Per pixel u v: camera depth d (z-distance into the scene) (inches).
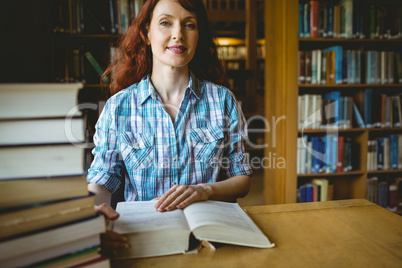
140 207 33.7
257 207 39.2
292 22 97.3
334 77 100.7
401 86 107.2
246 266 25.4
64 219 20.4
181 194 34.9
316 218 35.4
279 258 26.6
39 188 19.5
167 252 27.5
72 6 92.7
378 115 104.3
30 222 19.0
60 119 19.3
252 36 217.0
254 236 28.6
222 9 227.1
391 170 106.7
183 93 48.9
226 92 51.6
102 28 96.9
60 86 18.9
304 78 100.1
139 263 26.2
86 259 21.6
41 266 19.5
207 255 27.3
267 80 114.0
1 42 69.4
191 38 44.6
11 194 18.6
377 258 26.4
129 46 52.1
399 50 108.3
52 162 19.5
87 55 95.4
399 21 103.1
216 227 27.8
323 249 28.1
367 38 101.9
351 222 34.2
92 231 21.3
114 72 56.7
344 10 99.3
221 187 41.5
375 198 107.7
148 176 47.3
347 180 113.2
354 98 108.9
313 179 111.7
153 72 48.9
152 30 45.2
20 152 18.8
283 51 99.8
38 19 82.7
